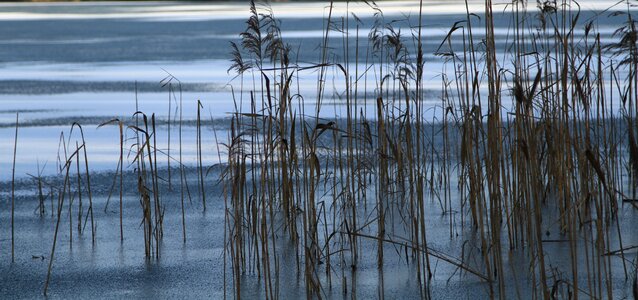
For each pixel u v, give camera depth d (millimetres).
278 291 8836
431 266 9688
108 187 13484
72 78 28422
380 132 11039
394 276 9398
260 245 10484
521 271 9383
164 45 41281
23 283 9289
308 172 13430
